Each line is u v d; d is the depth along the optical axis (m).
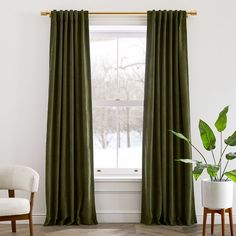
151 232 4.68
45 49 5.15
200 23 5.19
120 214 5.15
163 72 5.03
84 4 5.19
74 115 5.07
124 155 5.46
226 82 5.18
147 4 5.19
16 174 4.49
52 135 5.00
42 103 5.15
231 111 5.18
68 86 5.06
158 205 5.00
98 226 4.95
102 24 5.18
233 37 5.19
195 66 5.18
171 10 5.07
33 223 5.10
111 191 5.17
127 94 5.46
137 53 5.47
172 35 5.09
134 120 5.47
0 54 5.14
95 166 5.45
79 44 5.08
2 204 4.10
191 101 5.18
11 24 5.14
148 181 4.97
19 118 5.14
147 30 5.08
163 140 5.00
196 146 5.17
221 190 4.35
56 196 4.97
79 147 5.04
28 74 5.14
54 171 5.00
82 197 5.04
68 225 4.99
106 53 5.47
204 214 4.48
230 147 5.17
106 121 5.46
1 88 5.14
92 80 5.46
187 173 4.97
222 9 5.19
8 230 4.80
